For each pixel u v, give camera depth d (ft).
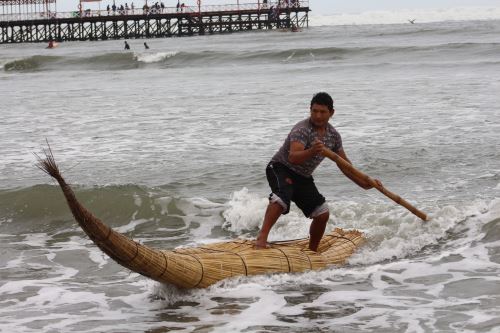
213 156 47.01
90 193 36.76
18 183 41.60
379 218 31.65
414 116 59.41
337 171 41.65
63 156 48.98
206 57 145.79
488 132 50.75
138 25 271.49
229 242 27.32
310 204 26.48
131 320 22.88
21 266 28.91
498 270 25.94
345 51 132.05
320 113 25.13
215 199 36.55
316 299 23.99
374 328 21.62
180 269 23.50
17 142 54.90
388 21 345.92
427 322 21.84
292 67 117.08
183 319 22.75
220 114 65.67
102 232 21.36
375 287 24.97
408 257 28.14
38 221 35.24
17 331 22.26
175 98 80.28
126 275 27.53
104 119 65.51
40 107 76.79
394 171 41.45
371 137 51.19
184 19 273.13
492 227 29.50
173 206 35.42
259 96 78.28
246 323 22.21
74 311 23.89
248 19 269.85
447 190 36.99
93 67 152.35
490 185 37.47
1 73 148.77
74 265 28.99
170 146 51.11
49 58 157.69
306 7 273.54
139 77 117.08
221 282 24.73
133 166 45.11
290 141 25.50
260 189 38.75
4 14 272.72
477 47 122.83
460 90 73.87
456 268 26.40
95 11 268.82
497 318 21.71
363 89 80.02
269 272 25.54
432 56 119.65
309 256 26.71
